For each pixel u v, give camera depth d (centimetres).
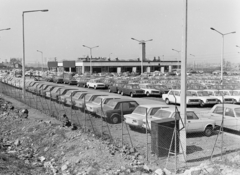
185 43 1168
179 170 1042
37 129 1661
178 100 2733
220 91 2939
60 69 12144
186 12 1163
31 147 1459
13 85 5047
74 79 5841
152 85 3922
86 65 10350
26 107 2517
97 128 1666
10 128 1791
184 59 1168
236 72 10781
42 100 3069
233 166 1046
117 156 1184
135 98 3450
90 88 4888
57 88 3120
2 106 2436
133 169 1048
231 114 1605
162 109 1552
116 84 4009
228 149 1297
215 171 983
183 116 1167
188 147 1333
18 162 1144
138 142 1395
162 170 1017
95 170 1047
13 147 1455
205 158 1173
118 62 10662
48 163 1180
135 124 1555
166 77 7119
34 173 1046
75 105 2273
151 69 11269
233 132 1650
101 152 1223
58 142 1428
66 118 1717
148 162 1129
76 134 1475
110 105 1892
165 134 1182
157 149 1167
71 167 1132
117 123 1814
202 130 1530
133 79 6041
